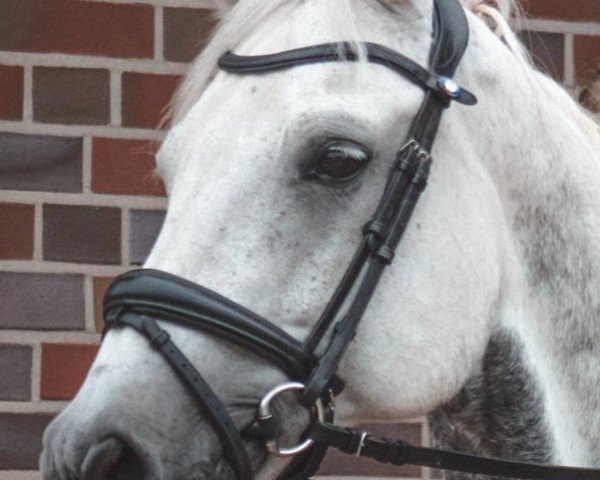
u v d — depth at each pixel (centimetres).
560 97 552
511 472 504
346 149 476
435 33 505
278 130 476
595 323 527
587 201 530
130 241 771
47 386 763
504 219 512
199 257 469
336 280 476
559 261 521
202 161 480
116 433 451
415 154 486
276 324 469
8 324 762
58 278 766
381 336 483
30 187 767
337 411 485
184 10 783
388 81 489
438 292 489
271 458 475
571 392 523
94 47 777
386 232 480
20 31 772
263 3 507
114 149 773
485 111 510
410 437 782
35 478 761
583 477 509
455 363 493
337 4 493
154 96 779
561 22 823
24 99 770
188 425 461
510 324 511
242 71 492
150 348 463
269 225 471
